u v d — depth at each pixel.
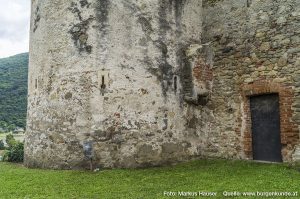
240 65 7.94
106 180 5.80
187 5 8.30
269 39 7.47
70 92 6.96
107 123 6.77
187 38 8.17
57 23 7.30
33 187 5.50
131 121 6.96
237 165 7.10
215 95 8.30
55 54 7.23
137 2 7.34
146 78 7.24
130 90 7.02
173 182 5.68
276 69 7.30
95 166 6.61
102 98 6.82
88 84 6.87
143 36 7.33
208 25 8.59
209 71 8.34
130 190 5.18
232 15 8.19
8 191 5.31
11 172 6.82
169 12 7.83
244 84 7.83
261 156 7.57
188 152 7.77
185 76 7.91
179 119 7.67
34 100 7.63
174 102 7.62
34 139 7.43
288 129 7.01
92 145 6.66
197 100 7.98
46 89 7.28
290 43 7.12
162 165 7.20
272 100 7.48
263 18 7.61
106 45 6.95
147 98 7.20
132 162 6.86
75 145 6.77
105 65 6.90
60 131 6.94
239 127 7.86
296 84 6.96
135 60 7.16
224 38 8.28
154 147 7.15
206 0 8.73
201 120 8.19
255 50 7.70
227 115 8.07
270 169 6.47
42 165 7.10
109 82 6.88
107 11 7.04
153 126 7.20
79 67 6.96
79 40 7.03
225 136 8.05
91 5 7.02
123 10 7.16
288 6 7.21
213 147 8.19
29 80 8.05
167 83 7.55
